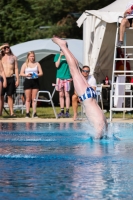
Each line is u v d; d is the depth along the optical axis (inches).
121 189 357.1
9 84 1125.1
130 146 598.2
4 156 511.5
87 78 1027.3
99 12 1181.1
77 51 1673.2
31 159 493.7
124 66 1154.7
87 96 675.4
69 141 651.5
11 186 368.2
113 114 1259.8
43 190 355.3
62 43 695.7
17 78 1129.4
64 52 694.5
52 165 455.8
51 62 1872.5
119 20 1160.2
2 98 1119.6
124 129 819.4
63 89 1130.7
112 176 403.2
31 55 1110.4
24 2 2516.0
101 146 598.5
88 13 1190.9
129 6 1093.1
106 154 527.2
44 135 727.7
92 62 1200.2
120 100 1117.7
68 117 1131.3
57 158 498.6
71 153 536.1
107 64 1312.7
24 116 1170.6
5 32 2437.3
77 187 364.2
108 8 1224.8
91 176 403.5
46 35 2541.8
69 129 816.9
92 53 1198.3
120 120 1048.2
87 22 1195.3
